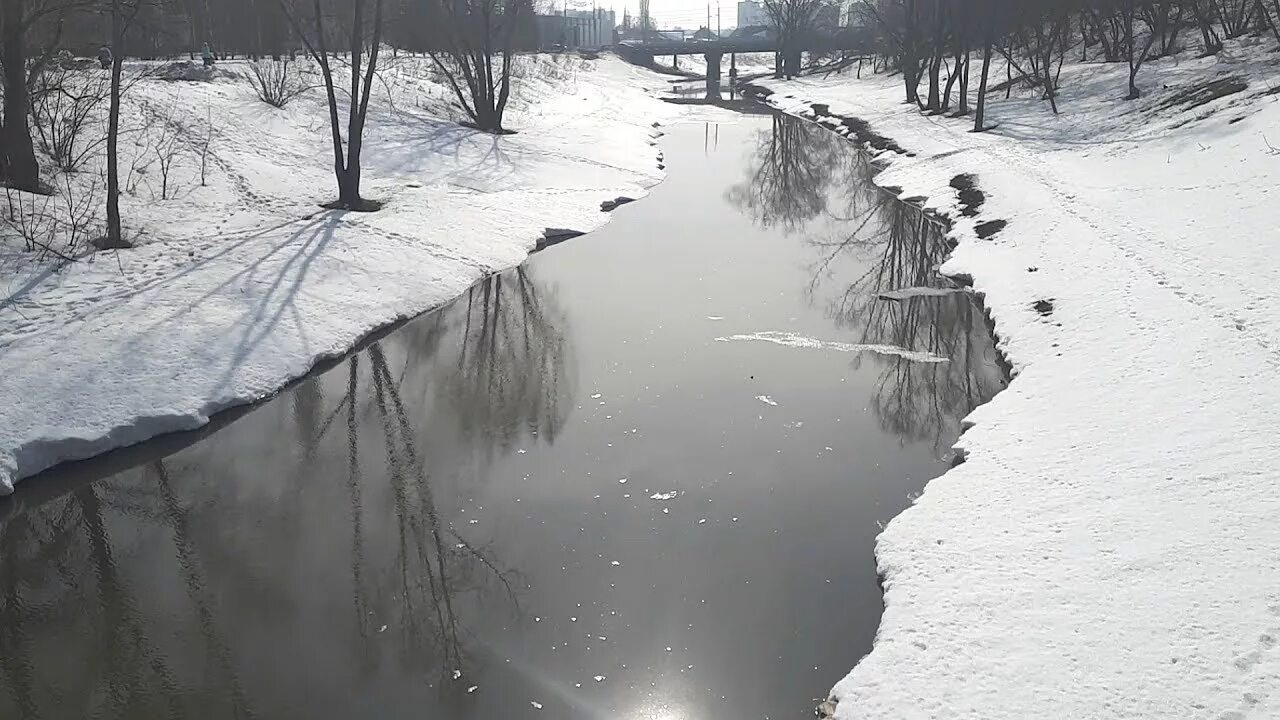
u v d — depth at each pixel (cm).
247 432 1050
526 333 1386
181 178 1827
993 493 820
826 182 2706
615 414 1103
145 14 3116
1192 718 534
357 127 1805
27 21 1495
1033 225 1683
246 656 694
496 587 771
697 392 1162
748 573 778
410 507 905
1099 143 2383
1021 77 3809
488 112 3044
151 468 967
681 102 5834
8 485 884
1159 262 1329
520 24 3962
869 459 980
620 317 1455
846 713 578
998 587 680
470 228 1839
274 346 1208
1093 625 622
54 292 1215
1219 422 858
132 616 746
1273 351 980
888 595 703
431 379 1221
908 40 4206
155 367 1093
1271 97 2112
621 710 630
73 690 659
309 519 888
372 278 1484
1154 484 780
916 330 1362
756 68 10400
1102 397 972
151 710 636
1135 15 3800
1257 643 580
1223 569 655
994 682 584
